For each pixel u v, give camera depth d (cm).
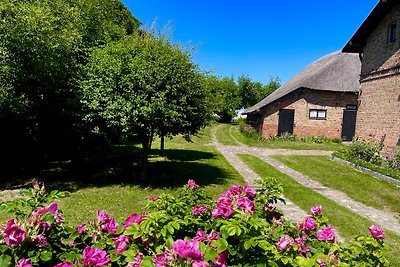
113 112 875
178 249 178
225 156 1625
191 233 283
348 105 2391
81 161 1445
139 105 867
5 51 854
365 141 1454
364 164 1267
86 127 1018
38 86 1018
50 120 1181
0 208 255
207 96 1052
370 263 252
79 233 257
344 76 2398
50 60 941
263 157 1598
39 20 909
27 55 900
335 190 995
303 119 2383
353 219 712
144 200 836
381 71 1365
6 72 881
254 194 309
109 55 939
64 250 243
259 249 222
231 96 5634
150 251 224
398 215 775
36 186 284
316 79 2377
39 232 229
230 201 259
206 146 2053
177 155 1622
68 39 999
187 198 344
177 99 930
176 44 993
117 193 905
